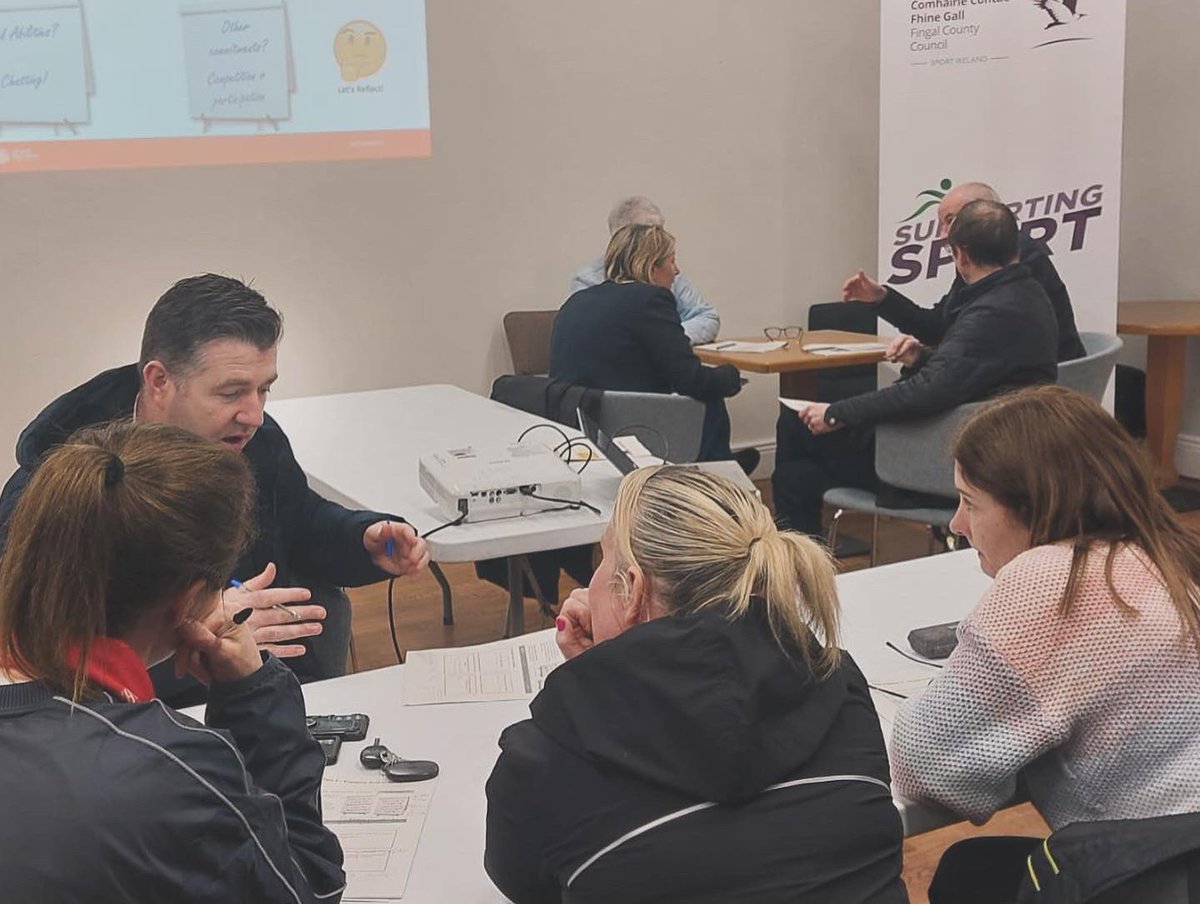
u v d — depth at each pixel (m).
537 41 4.80
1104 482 1.33
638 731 1.03
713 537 1.11
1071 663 1.24
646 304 3.47
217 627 1.11
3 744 0.89
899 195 4.79
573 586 4.04
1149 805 1.22
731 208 5.36
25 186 4.04
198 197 4.29
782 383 4.64
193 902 0.90
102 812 0.87
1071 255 4.61
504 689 1.64
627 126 5.05
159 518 0.95
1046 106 4.52
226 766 0.95
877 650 1.72
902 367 3.79
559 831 1.04
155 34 4.11
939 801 1.28
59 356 4.19
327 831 1.13
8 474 4.19
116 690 0.96
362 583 2.05
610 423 3.23
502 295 4.92
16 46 3.94
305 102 4.38
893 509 3.33
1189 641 1.23
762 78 5.32
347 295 4.60
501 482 2.19
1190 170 5.16
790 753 1.03
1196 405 5.16
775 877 1.01
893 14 4.67
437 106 4.64
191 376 1.72
